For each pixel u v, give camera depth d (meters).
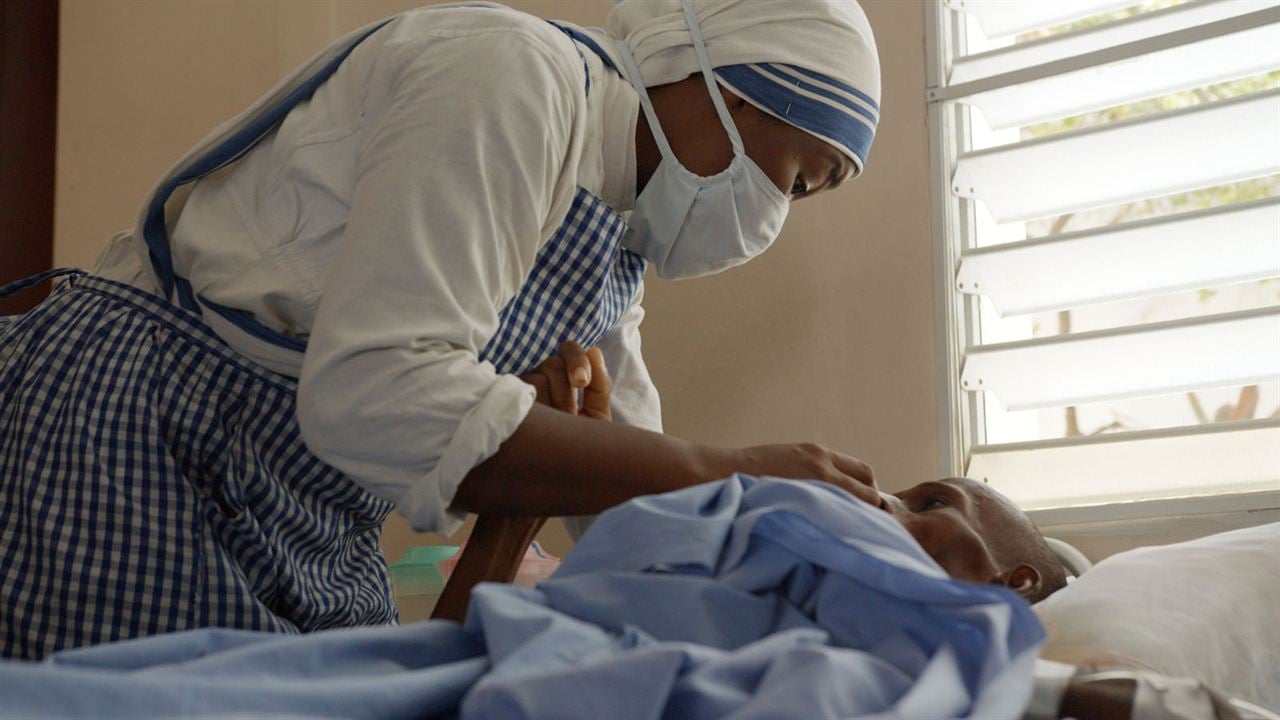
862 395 2.35
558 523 2.53
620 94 1.53
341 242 1.36
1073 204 2.28
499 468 1.20
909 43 2.42
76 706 0.66
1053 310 2.26
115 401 1.33
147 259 1.43
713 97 1.53
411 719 0.78
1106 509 2.12
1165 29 2.22
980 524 1.69
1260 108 2.11
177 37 3.03
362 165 1.29
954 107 2.42
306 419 1.22
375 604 1.52
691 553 0.91
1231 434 2.09
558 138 1.33
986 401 2.36
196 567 1.31
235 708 0.71
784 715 0.68
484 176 1.25
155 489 1.31
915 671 0.82
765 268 2.47
